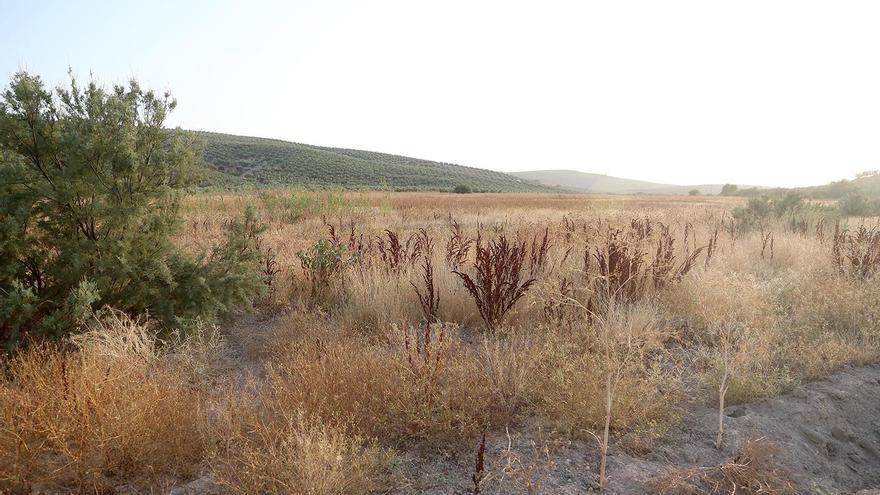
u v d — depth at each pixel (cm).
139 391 339
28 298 431
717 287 618
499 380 392
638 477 307
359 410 358
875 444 370
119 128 505
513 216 1944
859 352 483
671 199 5219
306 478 275
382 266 736
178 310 538
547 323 520
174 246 553
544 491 293
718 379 413
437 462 327
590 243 823
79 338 398
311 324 548
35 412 307
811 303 580
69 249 485
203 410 357
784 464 322
